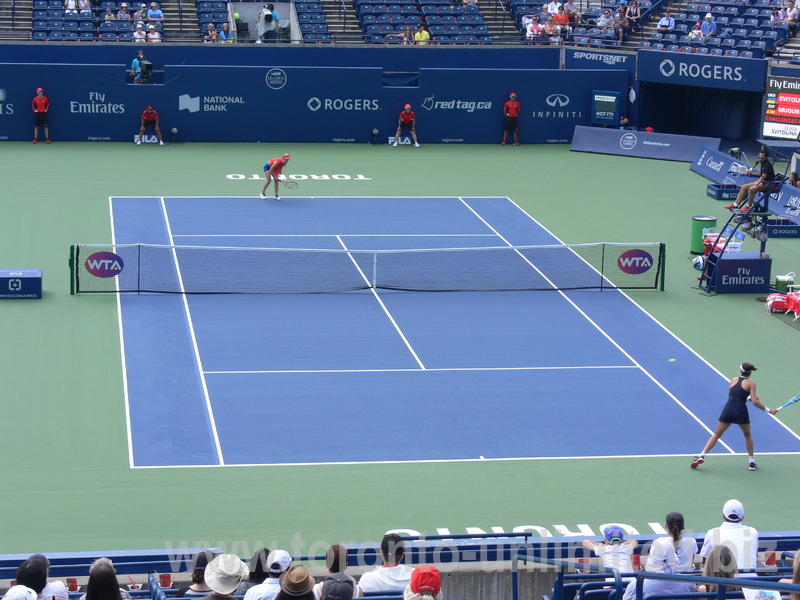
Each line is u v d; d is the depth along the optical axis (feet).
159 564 42.34
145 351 72.49
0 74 132.98
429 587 28.58
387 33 155.74
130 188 114.73
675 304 86.07
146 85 137.59
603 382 70.59
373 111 143.95
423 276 90.48
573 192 120.57
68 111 136.36
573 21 159.12
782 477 58.70
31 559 32.09
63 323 76.64
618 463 59.72
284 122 142.61
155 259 91.30
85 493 54.13
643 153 140.46
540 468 58.75
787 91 127.85
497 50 152.66
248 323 78.43
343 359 72.69
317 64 148.05
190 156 132.26
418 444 61.05
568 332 79.30
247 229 101.71
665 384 70.79
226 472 57.00
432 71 143.33
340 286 87.25
